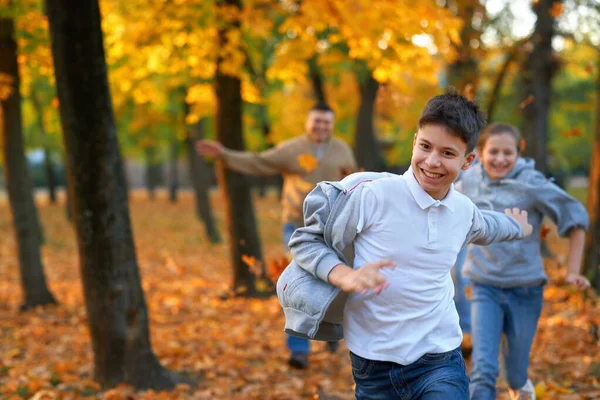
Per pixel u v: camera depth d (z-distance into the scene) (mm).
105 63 4363
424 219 2211
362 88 13031
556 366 4918
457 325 2363
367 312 2271
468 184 3545
